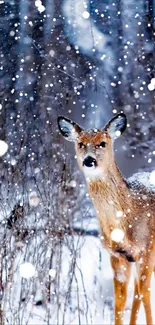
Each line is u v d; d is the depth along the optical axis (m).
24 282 9.80
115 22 17.64
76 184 13.52
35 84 16.11
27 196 10.48
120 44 17.70
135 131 17.11
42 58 16.52
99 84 16.31
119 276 9.34
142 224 9.37
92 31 16.08
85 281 11.28
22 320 9.34
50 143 12.66
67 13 17.27
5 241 9.77
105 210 9.22
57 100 14.38
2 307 9.47
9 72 16.44
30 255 10.20
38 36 17.11
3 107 14.20
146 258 9.37
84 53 17.31
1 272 9.64
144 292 9.29
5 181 10.71
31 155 11.80
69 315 9.97
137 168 16.81
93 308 10.27
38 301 10.42
